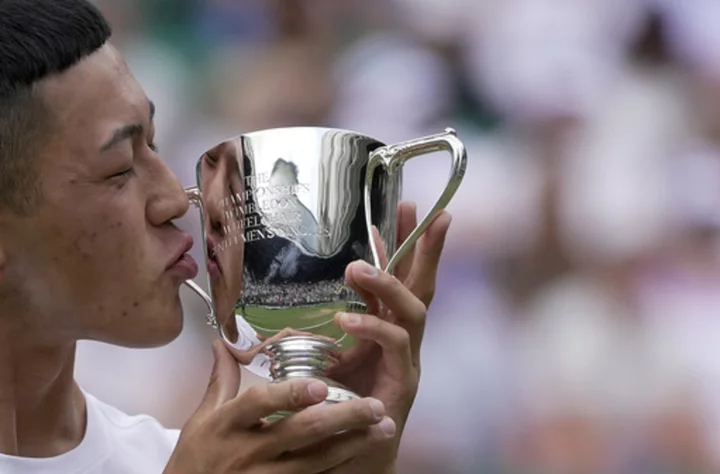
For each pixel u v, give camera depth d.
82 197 6.54
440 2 20.55
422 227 6.82
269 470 6.21
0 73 6.43
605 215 18.41
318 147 6.68
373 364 7.10
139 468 7.77
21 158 6.46
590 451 16.47
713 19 20.28
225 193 6.79
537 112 19.58
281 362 6.74
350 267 6.59
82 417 7.58
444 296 17.78
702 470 16.39
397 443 7.04
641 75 19.94
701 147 19.09
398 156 6.79
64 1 6.59
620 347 17.06
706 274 17.92
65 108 6.48
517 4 20.45
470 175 18.67
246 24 20.53
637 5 20.31
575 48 20.05
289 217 6.64
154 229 6.87
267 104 19.81
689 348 17.17
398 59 19.97
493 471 16.50
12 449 7.00
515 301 17.83
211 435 6.22
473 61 20.09
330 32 20.47
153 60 20.16
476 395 16.92
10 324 6.77
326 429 6.04
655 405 16.69
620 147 19.02
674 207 18.50
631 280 17.84
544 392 16.84
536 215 18.41
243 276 6.69
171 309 6.91
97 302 6.70
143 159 6.82
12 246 6.57
